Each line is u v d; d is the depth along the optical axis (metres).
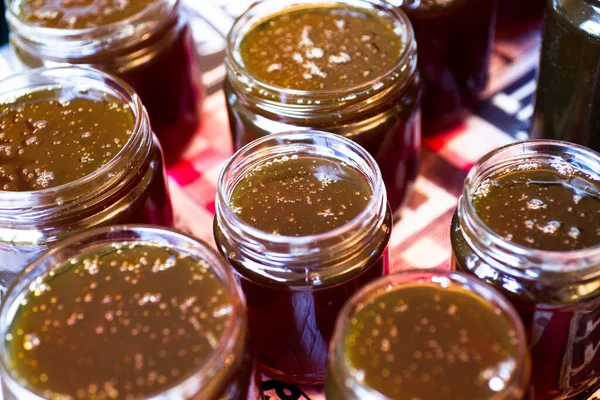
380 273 0.43
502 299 0.37
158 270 0.40
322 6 0.52
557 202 0.42
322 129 0.46
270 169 0.45
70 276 0.40
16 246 0.44
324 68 0.48
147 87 0.51
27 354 0.38
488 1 0.51
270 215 0.43
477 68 0.53
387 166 0.48
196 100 0.54
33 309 0.39
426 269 0.39
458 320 0.38
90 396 0.36
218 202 0.43
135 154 0.45
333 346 0.37
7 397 0.38
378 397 0.35
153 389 0.37
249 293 0.43
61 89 0.49
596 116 0.46
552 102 0.48
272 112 0.47
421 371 0.36
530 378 0.40
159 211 0.47
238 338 0.38
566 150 0.43
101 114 0.47
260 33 0.50
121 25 0.50
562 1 0.46
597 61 0.45
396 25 0.50
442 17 0.50
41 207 0.43
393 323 0.38
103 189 0.44
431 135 0.54
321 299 0.42
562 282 0.40
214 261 0.40
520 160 0.43
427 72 0.52
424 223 0.50
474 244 0.41
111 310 0.39
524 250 0.39
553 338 0.41
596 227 0.41
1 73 0.56
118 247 0.41
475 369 0.36
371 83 0.46
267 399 0.45
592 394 0.44
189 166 0.54
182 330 0.38
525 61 0.57
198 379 0.36
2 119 0.47
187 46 0.53
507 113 0.54
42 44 0.50
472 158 0.53
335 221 0.42
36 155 0.46
